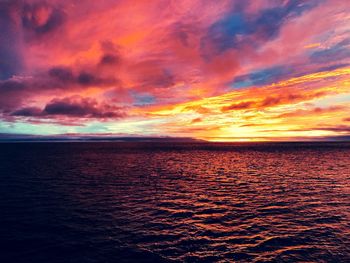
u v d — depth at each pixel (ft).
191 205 69.97
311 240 45.78
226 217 59.36
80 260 38.47
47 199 75.36
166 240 46.09
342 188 92.17
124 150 421.59
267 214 61.46
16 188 90.58
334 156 250.37
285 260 38.45
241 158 235.81
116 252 41.27
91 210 64.64
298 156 254.27
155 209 66.03
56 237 47.03
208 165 175.22
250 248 42.73
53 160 209.56
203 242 45.24
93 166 166.61
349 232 49.52
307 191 87.20
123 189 91.50
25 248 42.27
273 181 108.37
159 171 143.02
